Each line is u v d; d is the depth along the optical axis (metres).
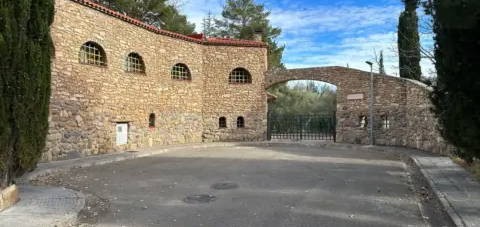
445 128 6.88
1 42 5.48
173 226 5.53
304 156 14.21
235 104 20.70
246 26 35.50
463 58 5.27
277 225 5.52
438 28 5.72
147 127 17.25
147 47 17.22
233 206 6.64
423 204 6.71
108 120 14.89
